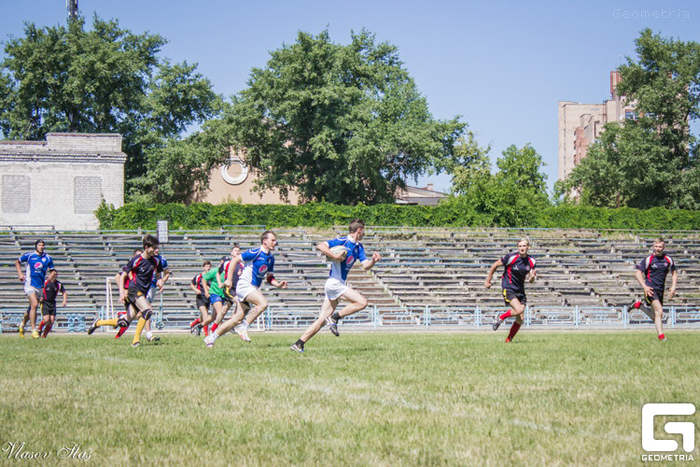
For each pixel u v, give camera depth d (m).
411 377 8.85
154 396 7.58
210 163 61.06
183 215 47.44
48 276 22.66
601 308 35.44
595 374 9.18
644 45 63.53
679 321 36.91
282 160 60.91
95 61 61.50
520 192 54.97
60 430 5.99
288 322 32.56
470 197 53.25
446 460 4.99
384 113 63.97
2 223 50.00
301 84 58.25
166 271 15.60
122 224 46.50
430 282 40.66
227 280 13.77
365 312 34.12
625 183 62.72
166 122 66.12
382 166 63.62
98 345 15.54
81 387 8.25
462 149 73.12
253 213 48.44
